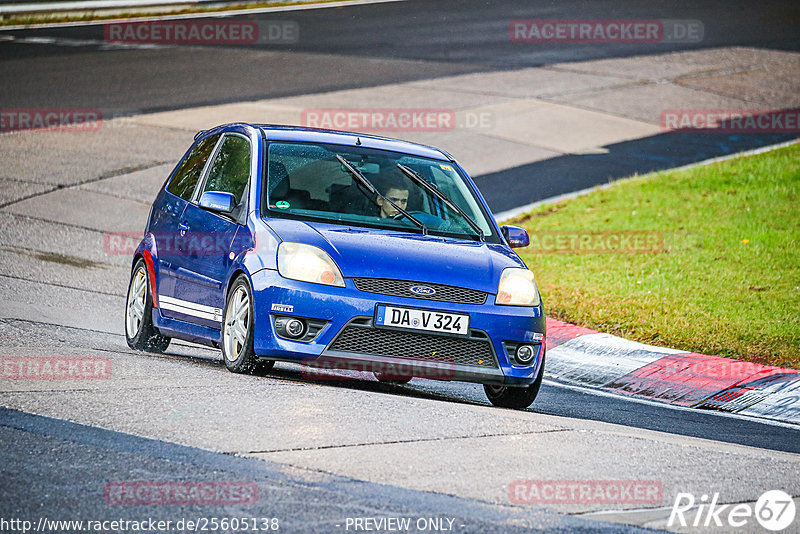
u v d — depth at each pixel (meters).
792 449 26.12
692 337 37.84
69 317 36.59
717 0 133.12
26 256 46.34
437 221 28.88
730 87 91.06
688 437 25.34
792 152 68.81
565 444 21.66
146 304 31.89
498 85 89.75
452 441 21.08
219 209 28.02
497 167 67.94
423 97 84.50
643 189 61.75
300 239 26.28
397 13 122.81
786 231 51.44
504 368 26.42
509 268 27.39
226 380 25.22
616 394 33.09
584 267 47.97
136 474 17.77
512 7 127.50
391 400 24.41
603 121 80.06
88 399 22.34
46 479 17.25
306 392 24.38
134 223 54.06
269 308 25.55
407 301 25.56
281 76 90.12
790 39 110.56
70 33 107.00
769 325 38.81
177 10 119.69
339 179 28.97
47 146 67.69
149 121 74.81
